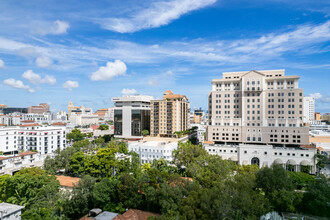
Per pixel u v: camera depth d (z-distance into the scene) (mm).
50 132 124625
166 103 170125
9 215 50250
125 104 178375
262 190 64438
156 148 117500
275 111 115750
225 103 124562
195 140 185250
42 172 79625
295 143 111188
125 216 58406
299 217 52656
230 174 81750
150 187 63125
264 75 116812
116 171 91438
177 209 55750
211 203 51156
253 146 110562
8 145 121250
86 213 65125
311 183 63375
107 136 190000
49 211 56812
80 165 90688
